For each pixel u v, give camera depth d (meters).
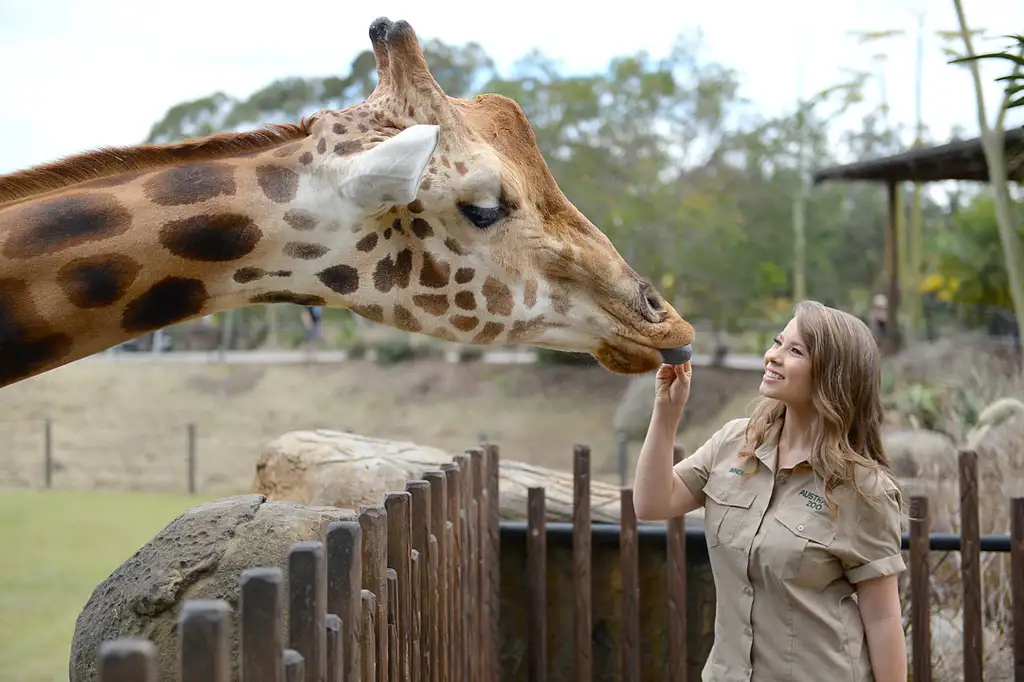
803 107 27.02
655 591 3.61
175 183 2.46
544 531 3.48
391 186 2.29
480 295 2.63
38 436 18.62
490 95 2.76
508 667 3.63
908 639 3.81
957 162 13.72
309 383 22.09
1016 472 5.25
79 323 2.41
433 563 2.48
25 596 6.63
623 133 25.59
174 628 2.08
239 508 2.28
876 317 17.30
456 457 3.12
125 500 12.38
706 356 23.00
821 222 30.84
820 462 2.32
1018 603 3.29
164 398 21.19
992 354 11.38
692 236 24.77
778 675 2.34
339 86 27.33
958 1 6.18
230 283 2.54
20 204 2.42
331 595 1.66
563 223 2.71
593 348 2.78
